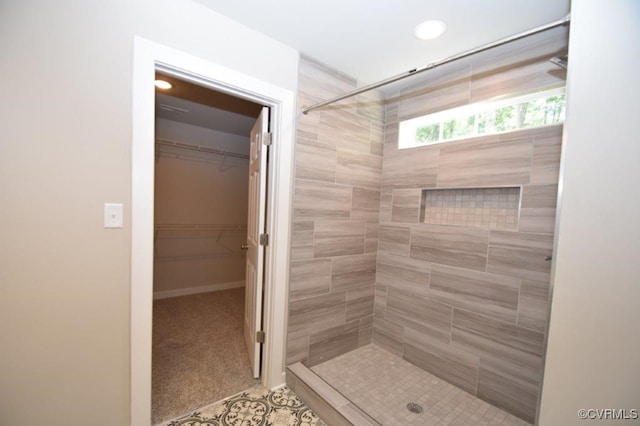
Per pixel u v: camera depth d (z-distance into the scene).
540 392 0.99
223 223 4.07
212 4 1.44
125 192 1.30
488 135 1.80
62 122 1.15
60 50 1.13
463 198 1.98
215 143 3.93
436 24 1.53
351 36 1.68
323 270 2.09
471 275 1.88
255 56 1.65
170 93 2.59
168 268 3.68
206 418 1.62
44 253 1.15
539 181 1.59
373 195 2.39
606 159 0.85
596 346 0.87
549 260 1.55
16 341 1.12
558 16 1.42
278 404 1.76
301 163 1.91
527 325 1.63
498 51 1.75
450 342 1.97
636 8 0.80
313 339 2.08
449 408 1.72
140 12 1.29
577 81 0.90
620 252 0.82
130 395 1.37
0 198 1.07
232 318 3.04
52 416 1.21
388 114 2.41
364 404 1.71
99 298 1.27
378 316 2.44
